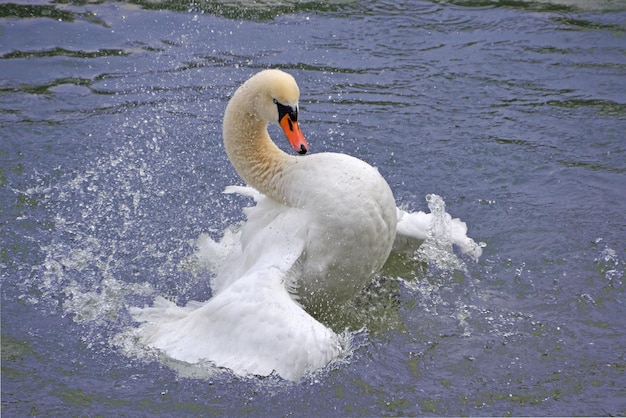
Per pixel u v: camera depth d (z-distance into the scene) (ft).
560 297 32.63
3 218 37.14
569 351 29.81
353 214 27.91
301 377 26.45
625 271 33.81
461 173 40.55
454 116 45.19
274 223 29.32
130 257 35.27
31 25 53.88
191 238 36.55
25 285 33.32
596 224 36.78
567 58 50.98
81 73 49.08
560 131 43.83
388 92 47.42
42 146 42.09
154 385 27.73
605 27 54.60
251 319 27.02
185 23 55.01
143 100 46.60
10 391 27.73
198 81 48.55
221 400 27.12
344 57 51.24
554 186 39.55
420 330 30.91
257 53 51.60
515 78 48.98
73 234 36.47
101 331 30.94
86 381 28.17
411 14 56.85
